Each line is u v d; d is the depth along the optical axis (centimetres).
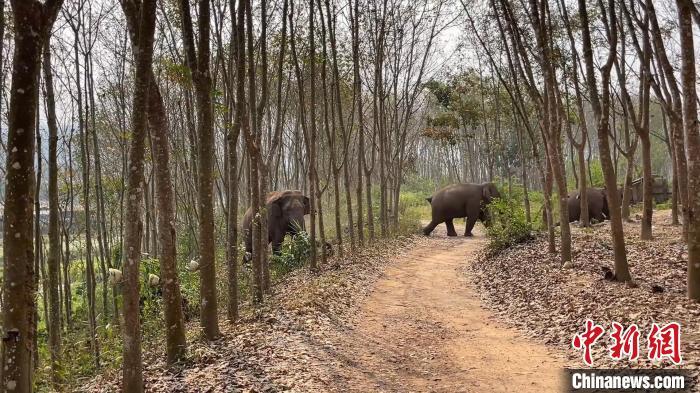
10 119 428
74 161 1614
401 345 814
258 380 637
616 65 1648
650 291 877
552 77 1210
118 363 828
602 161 948
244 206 2792
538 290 1056
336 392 618
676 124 955
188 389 613
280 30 1577
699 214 799
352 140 3300
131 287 555
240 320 941
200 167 790
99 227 1288
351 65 2031
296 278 1425
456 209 2447
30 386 433
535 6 1198
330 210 2955
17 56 425
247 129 1091
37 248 904
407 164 3425
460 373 683
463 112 2719
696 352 621
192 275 1251
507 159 3494
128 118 1672
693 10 939
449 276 1421
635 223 1900
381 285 1307
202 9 751
